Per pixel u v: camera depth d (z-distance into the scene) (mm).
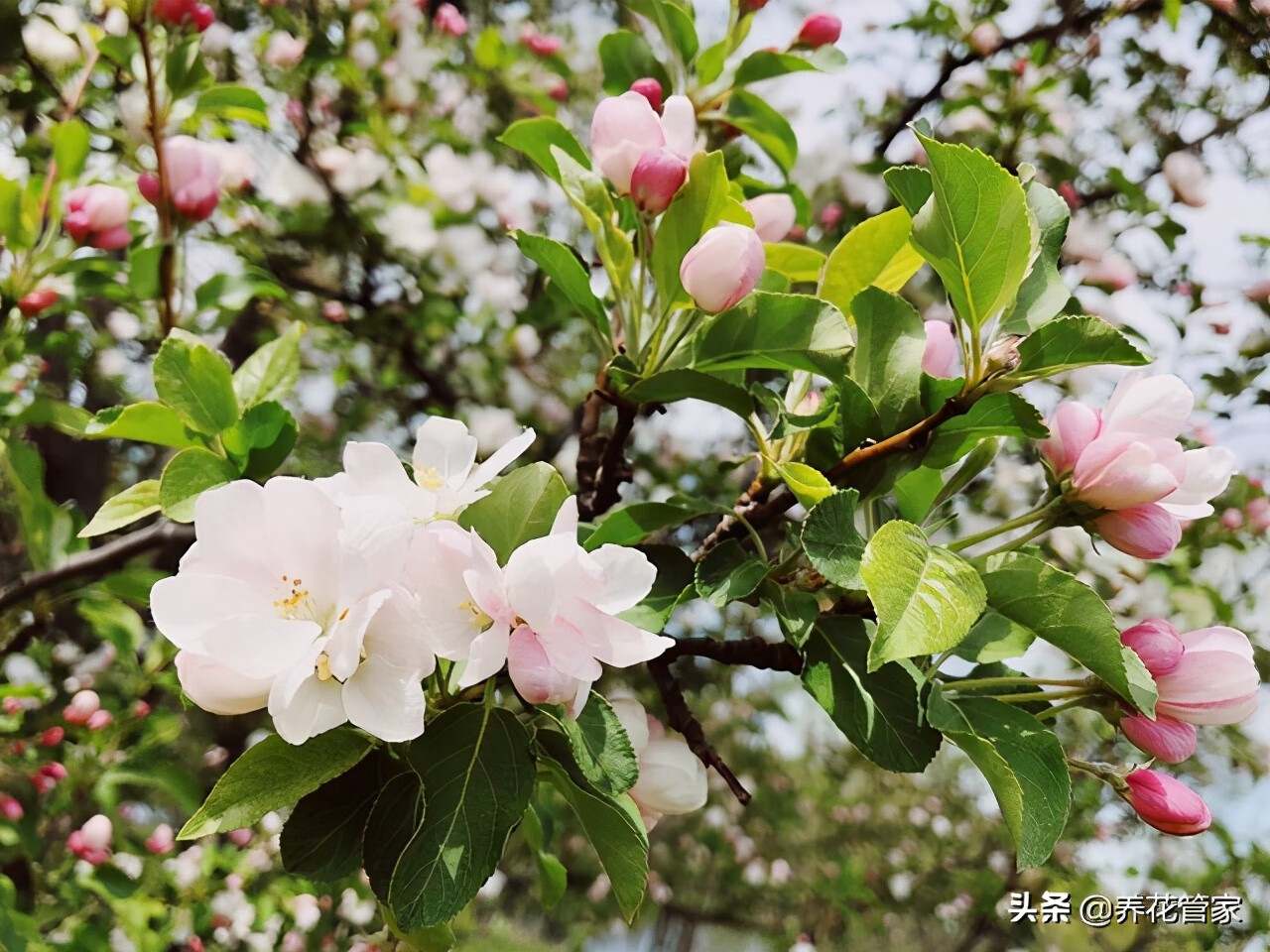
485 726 192
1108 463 218
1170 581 634
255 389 272
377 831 194
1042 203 240
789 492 259
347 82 767
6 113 575
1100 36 753
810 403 275
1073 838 932
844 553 203
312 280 805
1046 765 209
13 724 586
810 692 222
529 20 926
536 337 855
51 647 697
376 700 173
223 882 712
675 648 255
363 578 173
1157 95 771
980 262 206
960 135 740
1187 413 223
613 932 1352
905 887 1259
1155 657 221
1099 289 725
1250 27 715
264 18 780
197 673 172
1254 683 220
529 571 178
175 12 344
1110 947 929
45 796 614
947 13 740
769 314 244
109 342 686
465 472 223
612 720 192
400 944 238
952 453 229
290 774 183
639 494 819
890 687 222
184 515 238
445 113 844
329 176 770
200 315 405
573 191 282
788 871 1252
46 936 592
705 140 377
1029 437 224
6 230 372
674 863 1275
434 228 779
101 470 796
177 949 703
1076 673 438
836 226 729
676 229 257
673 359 265
